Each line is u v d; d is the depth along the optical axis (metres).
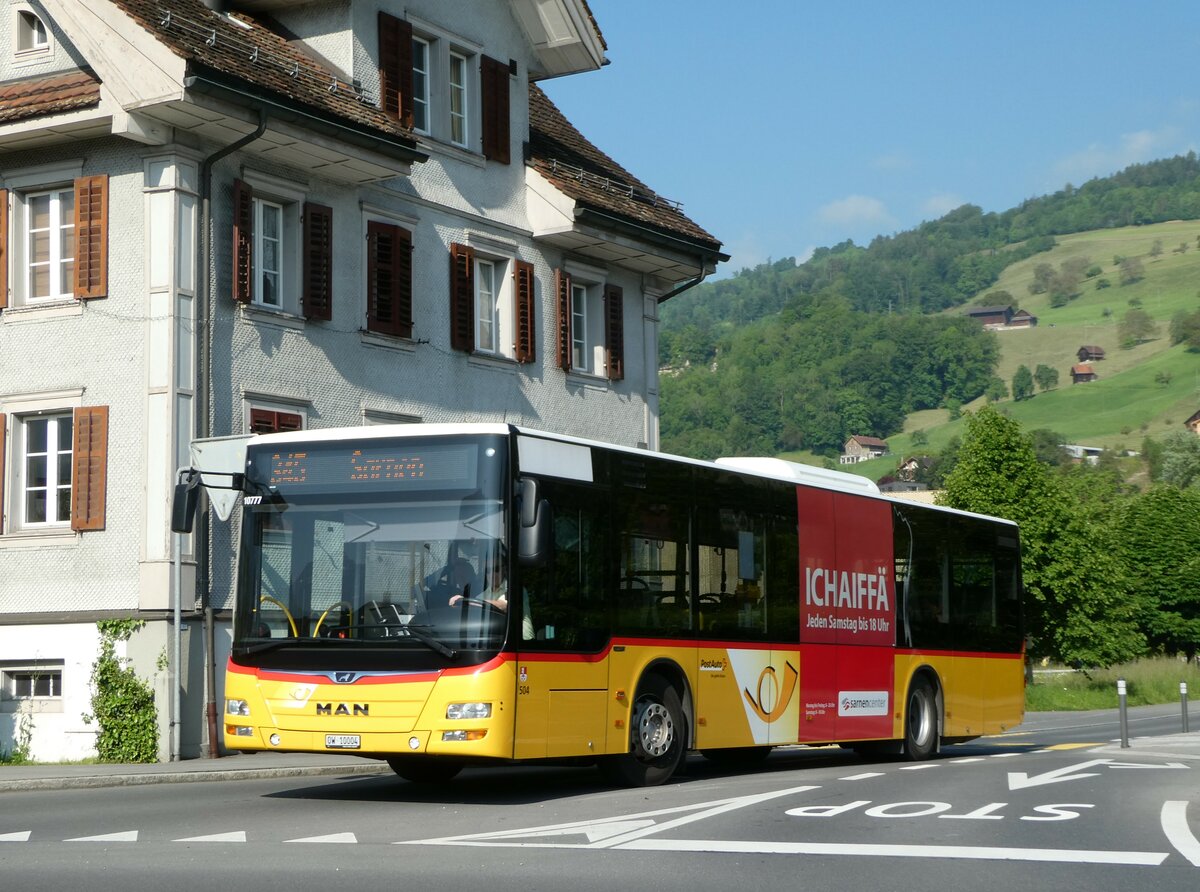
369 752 13.53
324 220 25.27
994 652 22.80
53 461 23.28
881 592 20.03
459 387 28.42
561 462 14.38
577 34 30.86
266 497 14.15
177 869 9.35
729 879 8.97
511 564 13.52
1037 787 15.14
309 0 26.55
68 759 22.06
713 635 16.52
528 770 19.22
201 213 22.94
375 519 13.80
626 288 33.69
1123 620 59.03
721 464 17.41
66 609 22.58
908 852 10.16
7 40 23.58
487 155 29.44
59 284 23.42
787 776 17.14
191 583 22.05
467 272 28.59
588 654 14.47
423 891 8.48
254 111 22.58
